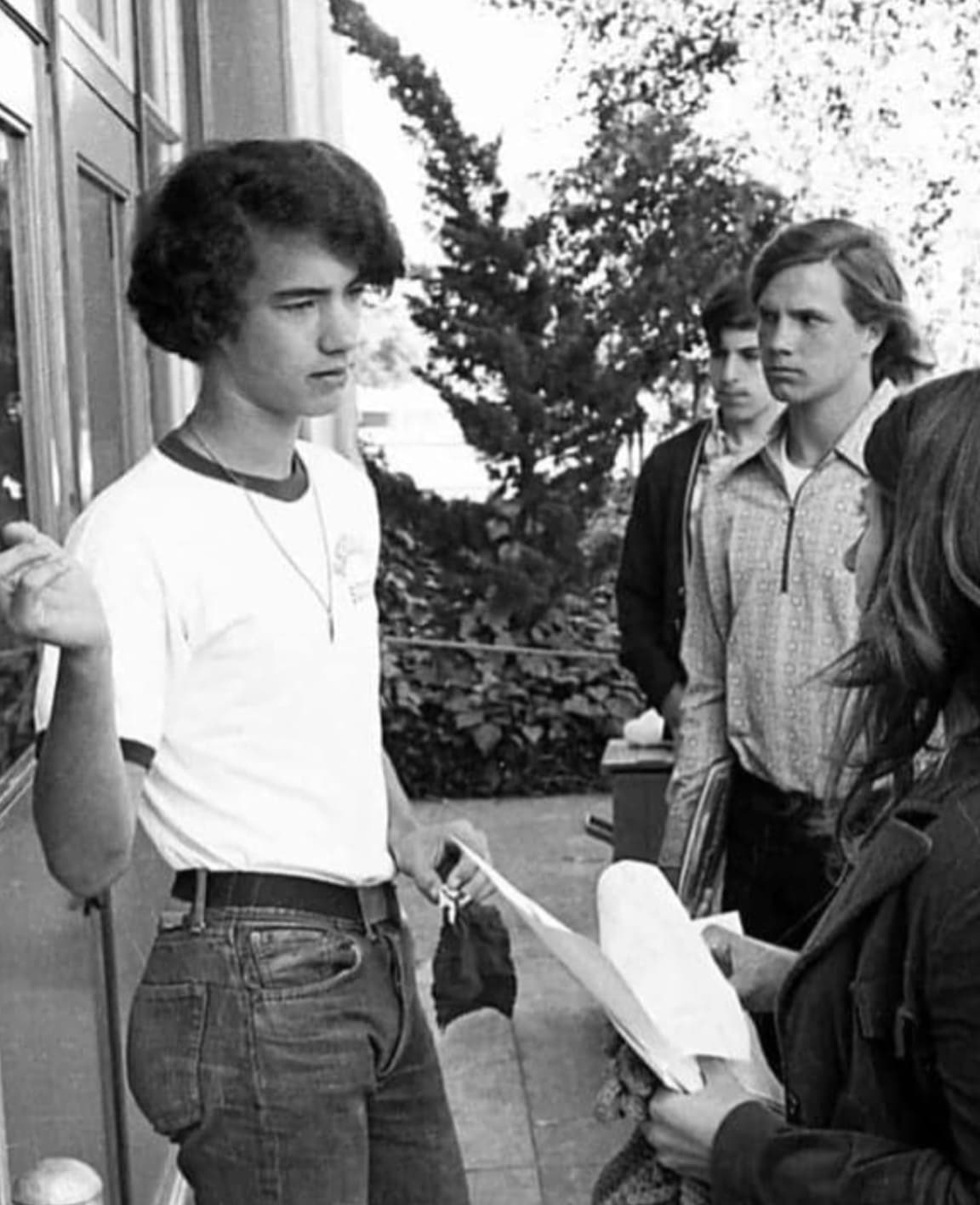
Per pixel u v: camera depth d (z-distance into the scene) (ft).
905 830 3.95
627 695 24.23
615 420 23.80
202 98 14.34
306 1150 5.82
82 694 4.77
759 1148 4.28
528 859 20.77
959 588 3.87
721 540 9.29
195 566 5.64
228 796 5.75
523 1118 12.92
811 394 8.88
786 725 8.84
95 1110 8.27
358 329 5.89
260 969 5.73
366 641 6.13
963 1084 3.80
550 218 23.56
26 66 7.64
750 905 9.24
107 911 8.59
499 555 24.11
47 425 7.89
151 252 5.76
